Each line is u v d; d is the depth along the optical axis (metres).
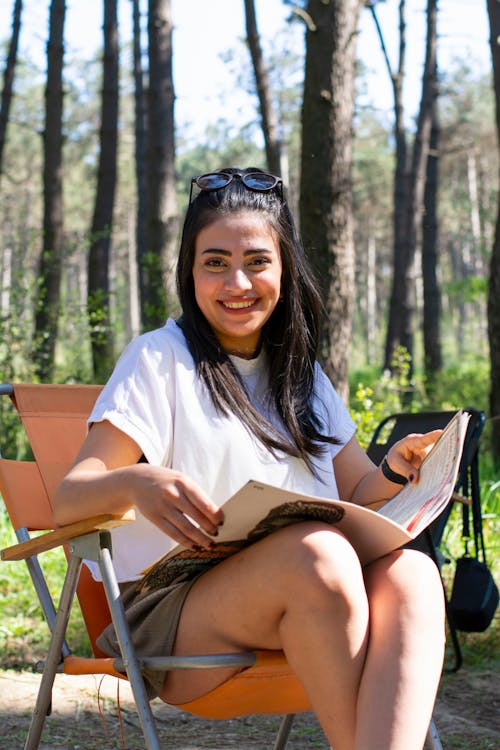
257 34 12.68
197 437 2.12
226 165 44.09
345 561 1.80
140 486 1.82
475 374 18.33
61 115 13.92
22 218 45.44
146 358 2.14
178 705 2.04
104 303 14.45
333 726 1.78
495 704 3.46
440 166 43.25
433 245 19.52
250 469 2.14
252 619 1.88
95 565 2.20
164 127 11.46
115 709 3.35
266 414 2.27
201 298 2.19
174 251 11.43
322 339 7.40
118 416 2.05
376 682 1.75
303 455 2.22
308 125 7.47
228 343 2.28
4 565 5.09
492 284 8.36
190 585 2.00
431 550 3.43
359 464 2.41
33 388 2.52
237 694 1.97
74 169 46.97
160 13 11.57
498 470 7.83
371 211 46.53
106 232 13.70
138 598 2.12
